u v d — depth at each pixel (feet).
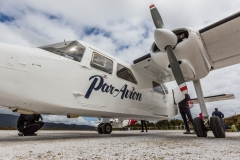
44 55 12.15
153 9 16.05
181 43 13.76
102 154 5.77
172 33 13.80
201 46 14.08
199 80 16.42
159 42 14.03
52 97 11.88
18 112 12.05
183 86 12.98
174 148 7.37
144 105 19.88
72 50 14.11
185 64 13.91
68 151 6.27
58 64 12.61
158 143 9.36
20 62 10.80
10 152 5.90
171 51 13.71
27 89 10.85
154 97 21.77
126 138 13.11
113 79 16.58
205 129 15.11
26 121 15.89
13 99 10.55
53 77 12.13
